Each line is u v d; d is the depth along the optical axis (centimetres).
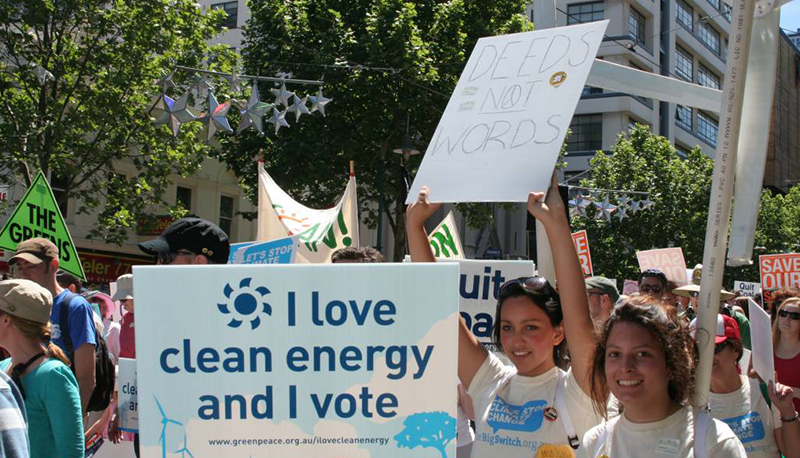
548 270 440
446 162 360
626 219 3588
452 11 2394
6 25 1988
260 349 241
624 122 5025
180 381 241
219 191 2983
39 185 682
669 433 271
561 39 368
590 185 3638
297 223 919
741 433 446
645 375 271
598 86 454
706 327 304
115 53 2022
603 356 297
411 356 241
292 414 240
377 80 2248
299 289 242
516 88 363
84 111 2014
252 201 2531
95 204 2122
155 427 240
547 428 326
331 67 2255
